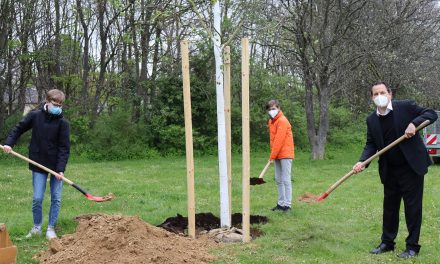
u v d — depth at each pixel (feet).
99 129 72.33
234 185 40.34
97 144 71.20
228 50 22.27
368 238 22.17
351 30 64.69
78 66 94.02
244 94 20.84
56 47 83.97
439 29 73.15
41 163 21.74
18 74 84.33
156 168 56.95
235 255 19.10
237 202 32.04
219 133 22.54
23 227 23.59
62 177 21.27
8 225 23.86
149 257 17.29
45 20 81.71
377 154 18.94
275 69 83.61
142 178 46.93
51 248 18.76
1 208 29.53
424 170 18.60
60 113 21.77
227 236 21.31
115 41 86.48
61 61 88.12
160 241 18.92
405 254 19.11
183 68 21.07
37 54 77.15
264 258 18.72
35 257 18.58
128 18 76.59
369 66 68.69
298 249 20.11
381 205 30.73
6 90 80.89
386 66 66.03
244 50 20.68
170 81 76.89
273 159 28.02
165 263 17.21
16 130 21.65
